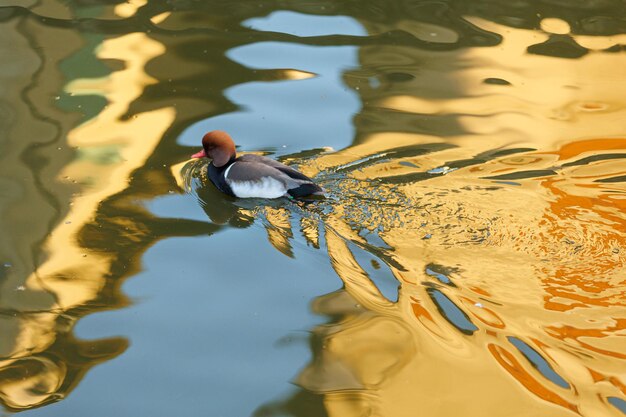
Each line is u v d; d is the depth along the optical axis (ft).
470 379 30.99
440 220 39.17
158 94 50.47
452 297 34.68
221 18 59.52
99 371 31.73
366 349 32.65
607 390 30.35
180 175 44.01
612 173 42.75
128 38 56.44
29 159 44.50
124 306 35.01
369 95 50.80
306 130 47.37
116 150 45.65
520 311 33.81
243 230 39.91
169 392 30.86
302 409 30.01
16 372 31.50
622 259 36.32
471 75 52.85
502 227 38.52
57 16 59.11
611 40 57.00
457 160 44.09
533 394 30.27
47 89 50.60
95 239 38.91
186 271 37.11
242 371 31.86
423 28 58.59
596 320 33.27
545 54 55.26
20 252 37.86
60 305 34.91
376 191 41.37
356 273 36.45
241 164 42.55
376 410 29.78
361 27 58.59
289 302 35.29
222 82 51.83
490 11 61.00
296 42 56.39
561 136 46.50
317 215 40.06
